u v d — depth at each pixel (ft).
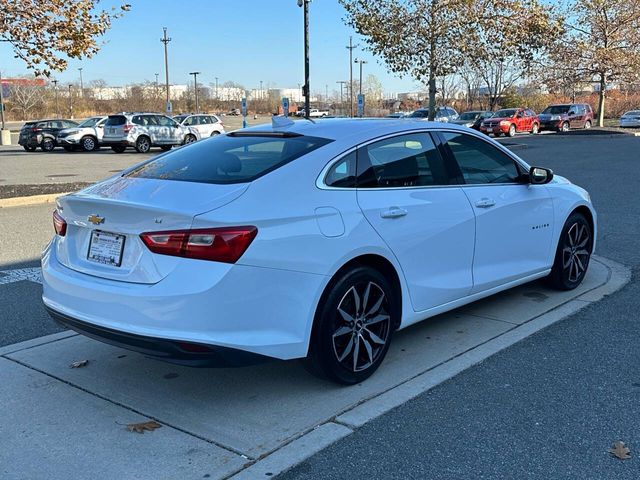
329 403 12.13
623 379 13.03
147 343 10.73
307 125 14.32
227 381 13.19
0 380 13.25
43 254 13.50
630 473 9.72
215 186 11.69
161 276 10.72
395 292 13.64
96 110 272.51
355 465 10.03
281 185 11.73
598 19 125.70
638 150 76.74
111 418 11.60
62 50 39.73
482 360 14.10
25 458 10.27
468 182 15.47
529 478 9.63
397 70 72.95
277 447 10.55
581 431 10.98
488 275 15.85
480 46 69.41
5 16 36.47
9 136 124.06
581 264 19.51
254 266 10.87
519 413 11.64
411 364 13.94
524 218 16.84
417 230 13.70
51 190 44.11
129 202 11.17
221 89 378.53
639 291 19.15
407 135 14.37
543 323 16.42
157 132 96.37
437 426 11.21
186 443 10.69
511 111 123.24
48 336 15.87
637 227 28.86
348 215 12.33
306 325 11.71
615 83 139.33
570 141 98.32
